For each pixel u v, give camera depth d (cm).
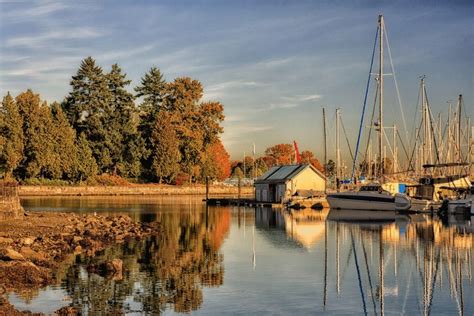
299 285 2703
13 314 2053
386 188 8119
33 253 3288
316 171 9512
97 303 2291
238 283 2725
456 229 5281
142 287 2598
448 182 8212
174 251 3775
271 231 5138
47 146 12138
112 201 10681
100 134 13688
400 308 2303
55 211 7456
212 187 14912
